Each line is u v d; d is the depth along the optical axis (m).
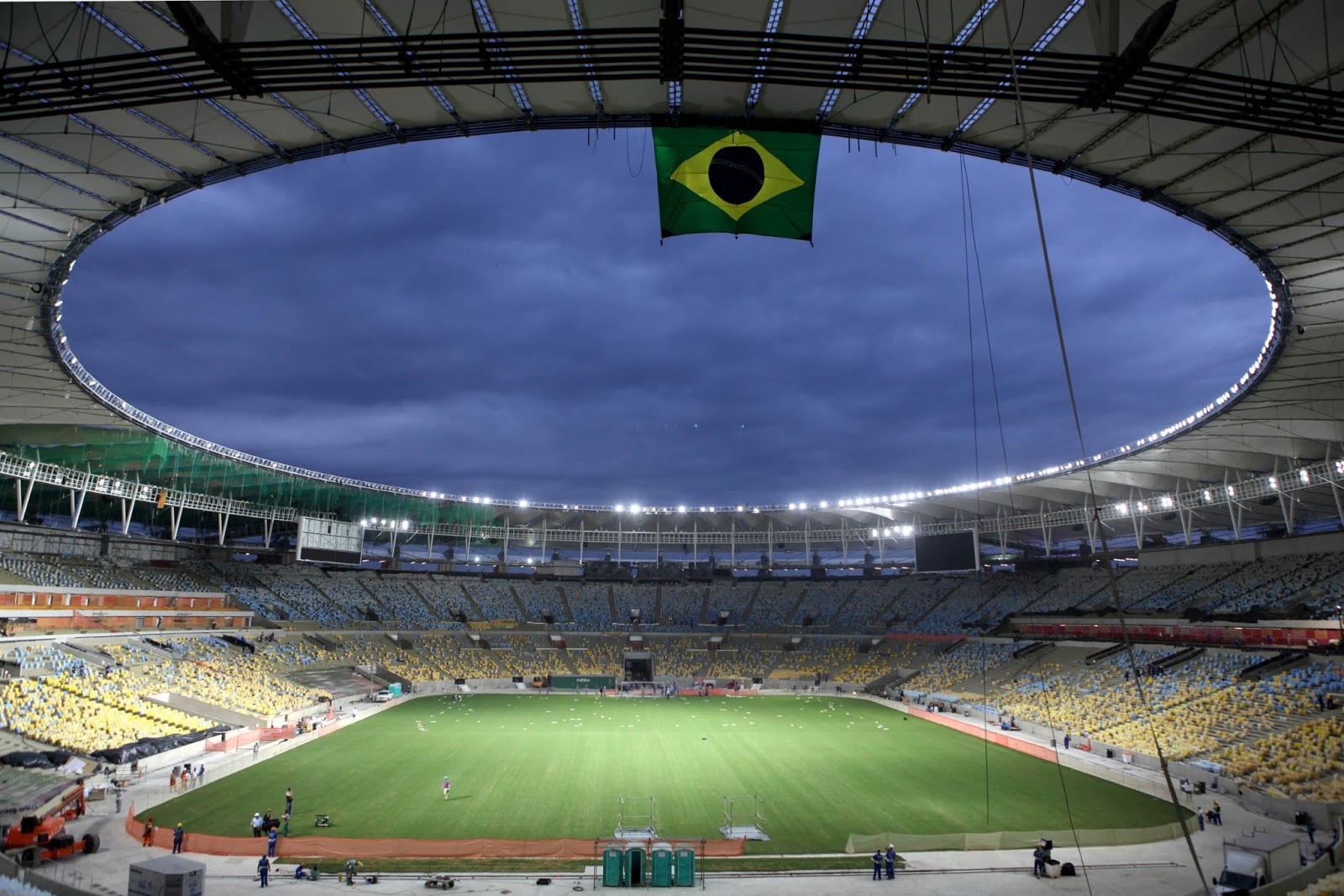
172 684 57.44
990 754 50.78
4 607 55.09
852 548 120.44
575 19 19.78
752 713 71.94
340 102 22.64
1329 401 49.41
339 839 28.67
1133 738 49.00
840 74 16.28
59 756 37.69
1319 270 32.94
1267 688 50.38
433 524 106.44
